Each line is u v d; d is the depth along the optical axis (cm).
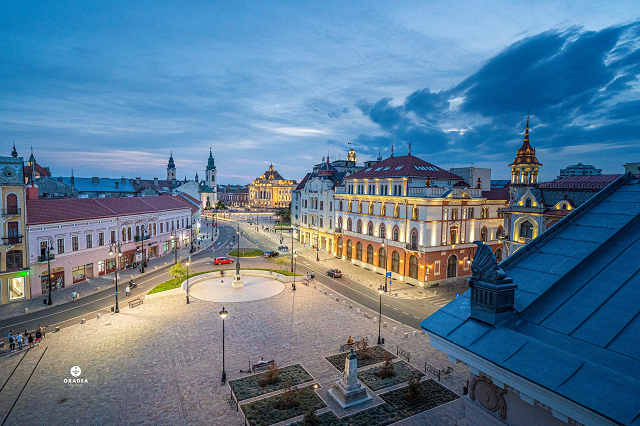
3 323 3916
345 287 5566
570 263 1379
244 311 4378
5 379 2803
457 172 6925
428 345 3519
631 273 1252
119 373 2912
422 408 2512
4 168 4462
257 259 7644
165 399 2581
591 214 1678
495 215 6297
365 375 2945
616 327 1051
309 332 3769
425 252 5447
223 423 2342
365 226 6869
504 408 1101
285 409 2481
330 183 8506
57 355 3203
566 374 897
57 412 2411
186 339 3556
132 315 4203
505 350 1036
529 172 6353
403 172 6025
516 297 1282
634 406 761
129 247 6650
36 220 4869
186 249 8625
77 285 5369
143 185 15700
